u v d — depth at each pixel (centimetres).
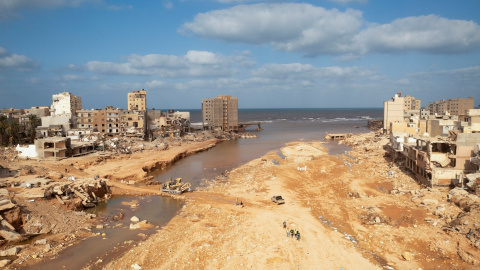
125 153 10356
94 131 13150
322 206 5381
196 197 6181
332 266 3381
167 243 4009
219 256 3619
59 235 4238
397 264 3409
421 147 6475
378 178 7106
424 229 4138
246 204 5650
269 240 4022
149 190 6650
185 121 19762
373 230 4272
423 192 5409
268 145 14612
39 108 15425
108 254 3756
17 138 10438
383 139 12225
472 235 3656
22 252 3694
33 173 6481
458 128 7675
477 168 5350
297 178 7481
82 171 7600
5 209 4153
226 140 16975
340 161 9488
